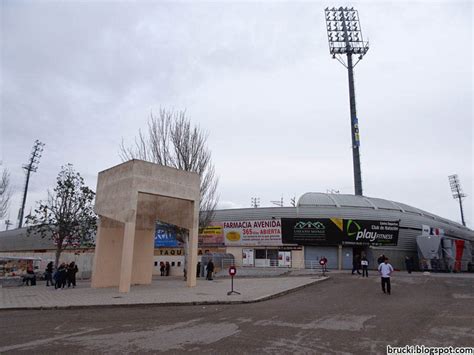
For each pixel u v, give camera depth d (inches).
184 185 804.0
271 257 1519.4
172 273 1449.3
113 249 809.5
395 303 528.4
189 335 323.6
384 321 389.1
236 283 839.7
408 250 1594.5
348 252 1513.3
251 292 636.1
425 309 470.0
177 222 836.6
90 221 1105.4
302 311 458.6
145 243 872.9
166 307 493.7
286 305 514.3
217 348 280.8
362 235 1501.0
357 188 2065.7
